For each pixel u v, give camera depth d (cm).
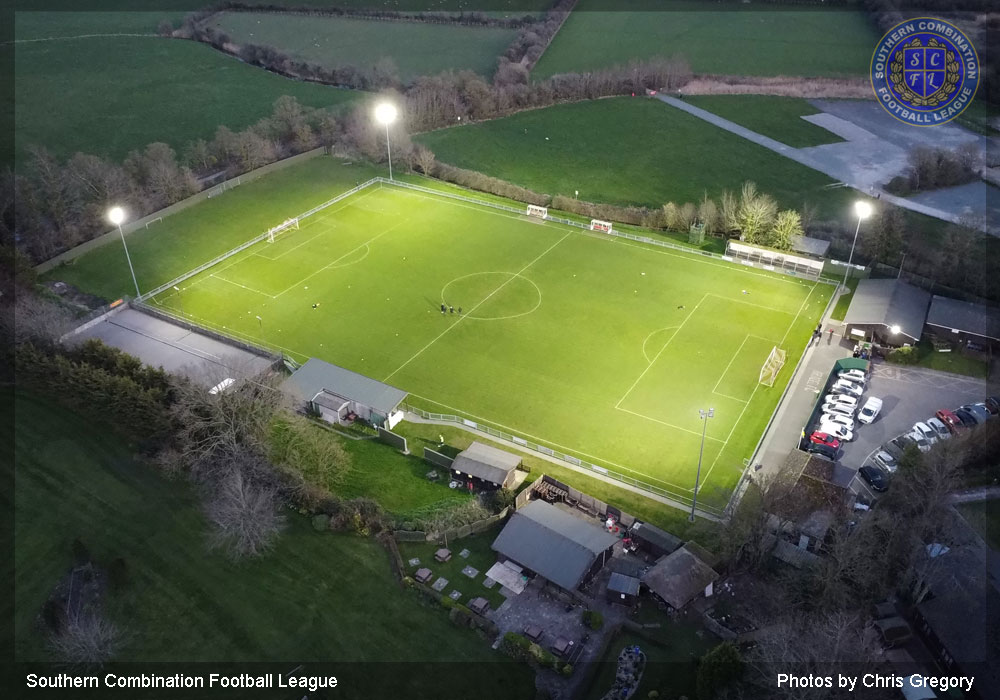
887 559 8375
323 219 16750
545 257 15475
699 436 11050
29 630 8444
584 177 18838
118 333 12862
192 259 15275
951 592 8106
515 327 13388
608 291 14362
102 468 10362
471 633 8300
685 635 8262
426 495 10119
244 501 8988
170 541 9381
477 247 15800
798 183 18475
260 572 9019
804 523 9194
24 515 9731
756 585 8812
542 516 9331
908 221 16500
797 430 11150
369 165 19050
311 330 13288
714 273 14888
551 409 11588
